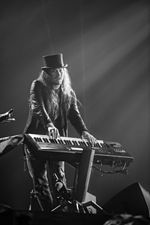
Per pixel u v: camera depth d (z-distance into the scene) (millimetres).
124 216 6293
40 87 9742
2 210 6109
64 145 8867
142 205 7891
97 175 10094
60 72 9883
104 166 10141
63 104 9859
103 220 7586
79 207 8578
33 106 9602
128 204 7992
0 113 9648
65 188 9117
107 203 8188
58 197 9133
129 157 9375
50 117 9688
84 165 8836
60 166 9469
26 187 9461
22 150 9414
